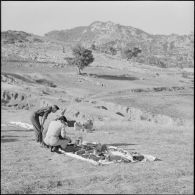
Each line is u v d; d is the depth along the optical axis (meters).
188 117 70.62
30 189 7.44
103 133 17.06
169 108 80.00
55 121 11.85
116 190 7.34
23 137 15.30
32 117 13.53
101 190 7.38
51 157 10.76
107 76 130.50
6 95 51.44
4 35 192.50
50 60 160.12
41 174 8.68
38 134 13.49
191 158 10.50
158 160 10.40
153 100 88.19
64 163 9.98
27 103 49.84
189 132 16.88
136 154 10.85
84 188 7.55
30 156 10.81
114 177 8.26
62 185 7.80
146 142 13.88
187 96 97.81
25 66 129.25
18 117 29.88
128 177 8.34
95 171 9.07
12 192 7.25
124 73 141.38
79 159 10.49
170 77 147.62
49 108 13.57
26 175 8.60
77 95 90.88
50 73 117.69
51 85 100.81
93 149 11.55
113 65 162.88
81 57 125.56
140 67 167.38
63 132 11.64
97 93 98.56
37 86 84.38
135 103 84.62
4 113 33.59
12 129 18.92
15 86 60.28
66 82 110.25
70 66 138.38
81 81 113.50
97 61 168.50
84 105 44.28
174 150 11.93
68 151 11.63
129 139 14.80
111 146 12.27
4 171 8.95
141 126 21.06
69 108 39.16
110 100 86.81
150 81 131.00
